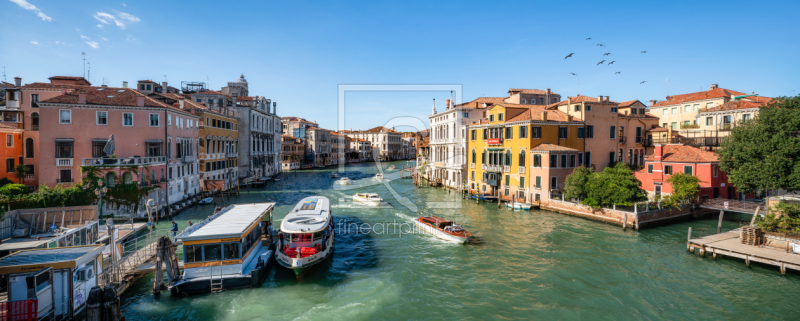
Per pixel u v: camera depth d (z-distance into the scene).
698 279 18.64
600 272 19.69
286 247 19.45
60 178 32.41
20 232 21.72
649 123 44.00
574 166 36.38
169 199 36.25
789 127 24.17
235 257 17.75
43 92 37.12
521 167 37.88
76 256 14.36
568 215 33.12
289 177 74.62
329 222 22.11
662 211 29.52
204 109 46.66
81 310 14.58
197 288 17.09
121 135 33.94
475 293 17.44
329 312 15.61
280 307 15.98
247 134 62.81
